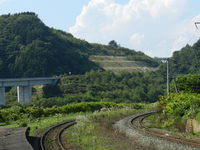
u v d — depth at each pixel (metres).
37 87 126.38
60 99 97.44
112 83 124.38
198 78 49.00
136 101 106.25
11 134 20.58
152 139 20.34
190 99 35.16
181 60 123.19
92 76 130.75
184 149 17.20
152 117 37.91
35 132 26.50
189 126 27.84
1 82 93.38
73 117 40.50
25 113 44.78
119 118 37.75
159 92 113.94
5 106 89.38
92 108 52.41
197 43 117.56
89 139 21.61
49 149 18.42
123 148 18.23
